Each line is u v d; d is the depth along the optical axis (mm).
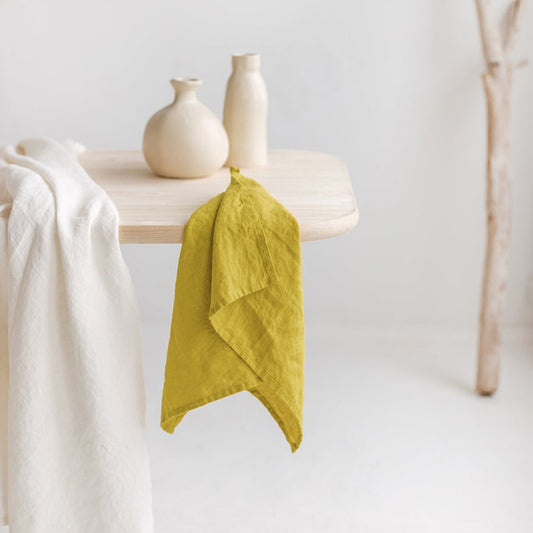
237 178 1413
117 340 1231
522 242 2402
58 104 2279
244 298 1226
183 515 1734
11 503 1266
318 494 1810
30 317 1201
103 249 1216
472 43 2205
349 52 2221
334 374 2311
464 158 2311
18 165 1396
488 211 2148
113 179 1530
